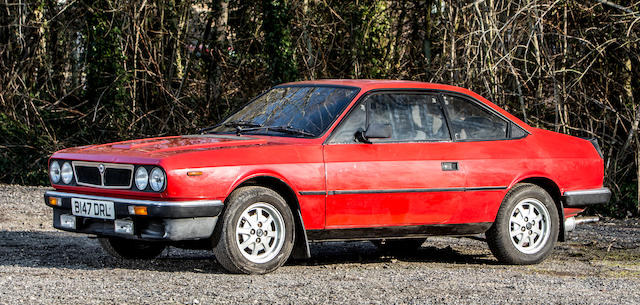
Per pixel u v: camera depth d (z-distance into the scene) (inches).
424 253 360.2
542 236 324.8
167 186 253.1
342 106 290.7
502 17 622.5
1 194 576.7
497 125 319.0
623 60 635.5
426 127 302.5
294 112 299.0
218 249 264.8
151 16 760.3
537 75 619.2
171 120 776.9
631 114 596.4
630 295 255.1
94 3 753.6
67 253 328.2
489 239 316.8
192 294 232.2
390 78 785.6
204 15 813.9
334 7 781.9
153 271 277.6
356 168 282.5
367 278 271.9
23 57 789.9
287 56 749.3
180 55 799.1
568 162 327.9
